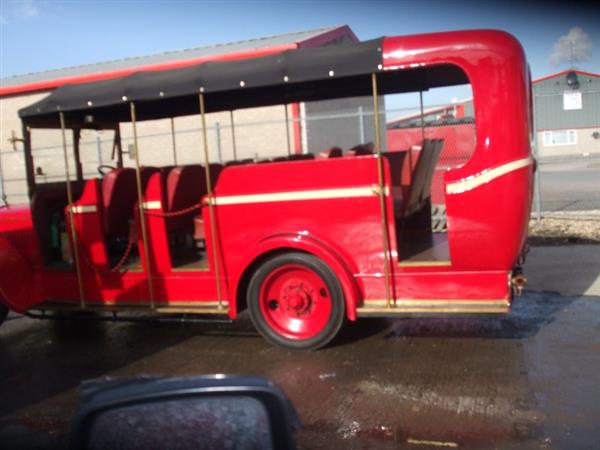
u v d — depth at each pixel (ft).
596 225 31.86
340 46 15.96
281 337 16.87
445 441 11.27
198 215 20.24
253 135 47.78
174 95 17.01
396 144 33.50
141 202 18.03
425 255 16.96
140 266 19.01
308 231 16.42
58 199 20.83
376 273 16.07
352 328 18.72
